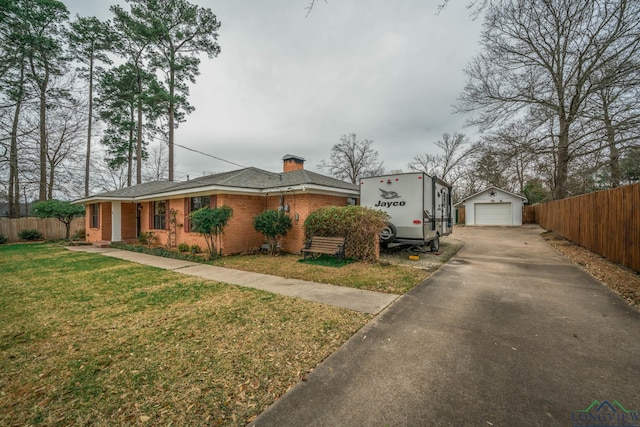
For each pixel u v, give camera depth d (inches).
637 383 95.0
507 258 354.0
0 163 450.9
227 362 113.1
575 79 488.1
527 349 120.4
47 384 100.2
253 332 141.6
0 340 136.7
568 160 529.7
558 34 454.3
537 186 1123.9
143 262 365.4
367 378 100.3
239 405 87.3
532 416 80.0
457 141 1317.7
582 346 122.3
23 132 411.5
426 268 298.5
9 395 93.9
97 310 178.5
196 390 95.3
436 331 140.5
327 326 147.7
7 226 662.5
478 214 1034.7
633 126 418.3
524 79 520.7
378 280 247.6
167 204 514.3
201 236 437.7
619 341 126.3
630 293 194.4
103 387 97.8
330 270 292.0
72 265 343.3
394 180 374.6
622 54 383.9
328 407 85.2
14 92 431.8
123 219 627.8
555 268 287.0
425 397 89.3
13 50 456.1
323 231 370.0
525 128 542.0
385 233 368.2
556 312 164.6
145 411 85.2
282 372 105.3
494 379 98.7
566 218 492.7
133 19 734.5
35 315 170.4
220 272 294.0
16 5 466.9
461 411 82.4
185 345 128.8
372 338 133.2
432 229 385.4
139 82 837.2
